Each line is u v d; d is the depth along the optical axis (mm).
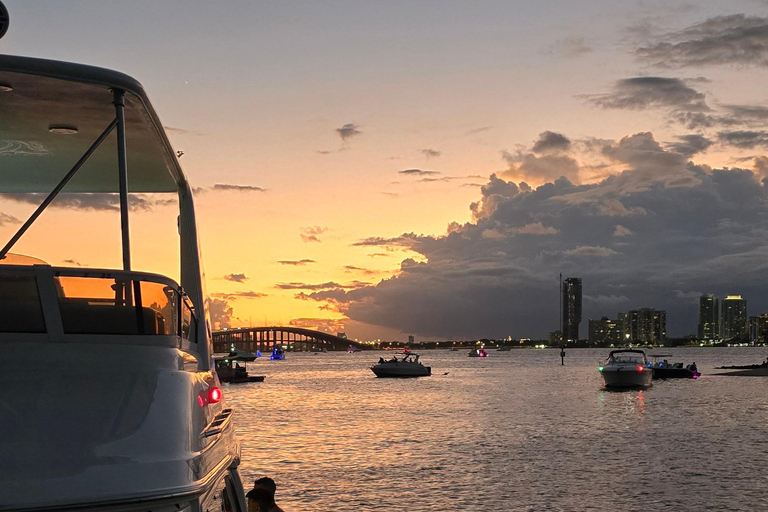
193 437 3422
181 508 3180
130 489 2988
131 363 3391
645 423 56250
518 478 33094
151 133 4582
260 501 9062
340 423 57750
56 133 4664
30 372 3184
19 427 3023
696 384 106625
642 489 30609
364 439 47594
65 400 3154
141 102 4000
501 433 50500
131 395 3283
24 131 4629
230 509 5242
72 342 3314
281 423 58000
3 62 3479
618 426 54375
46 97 3936
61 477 2928
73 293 3363
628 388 91312
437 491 30328
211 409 4195
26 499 2832
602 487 31047
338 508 27297
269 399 86125
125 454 3082
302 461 38219
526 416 62406
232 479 5398
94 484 2947
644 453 40844
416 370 140000
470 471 34938
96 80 3705
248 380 128875
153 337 3525
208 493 3584
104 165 5445
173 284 3611
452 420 59562
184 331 4270
